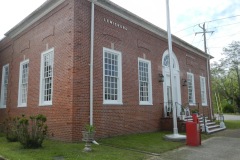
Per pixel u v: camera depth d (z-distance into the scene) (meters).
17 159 7.05
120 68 12.93
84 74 10.79
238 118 33.25
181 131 14.38
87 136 8.43
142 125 13.99
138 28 14.80
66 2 11.30
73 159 7.03
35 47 13.62
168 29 12.21
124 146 9.48
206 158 7.80
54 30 12.01
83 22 11.12
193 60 21.94
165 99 16.58
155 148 9.15
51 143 9.87
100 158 7.22
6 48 17.72
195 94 21.22
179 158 7.78
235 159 7.65
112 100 12.30
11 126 11.12
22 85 14.86
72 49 10.53
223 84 53.72
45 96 12.32
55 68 11.54
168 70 17.52
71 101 10.15
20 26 15.00
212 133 14.71
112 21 12.87
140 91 14.53
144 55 15.08
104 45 12.16
